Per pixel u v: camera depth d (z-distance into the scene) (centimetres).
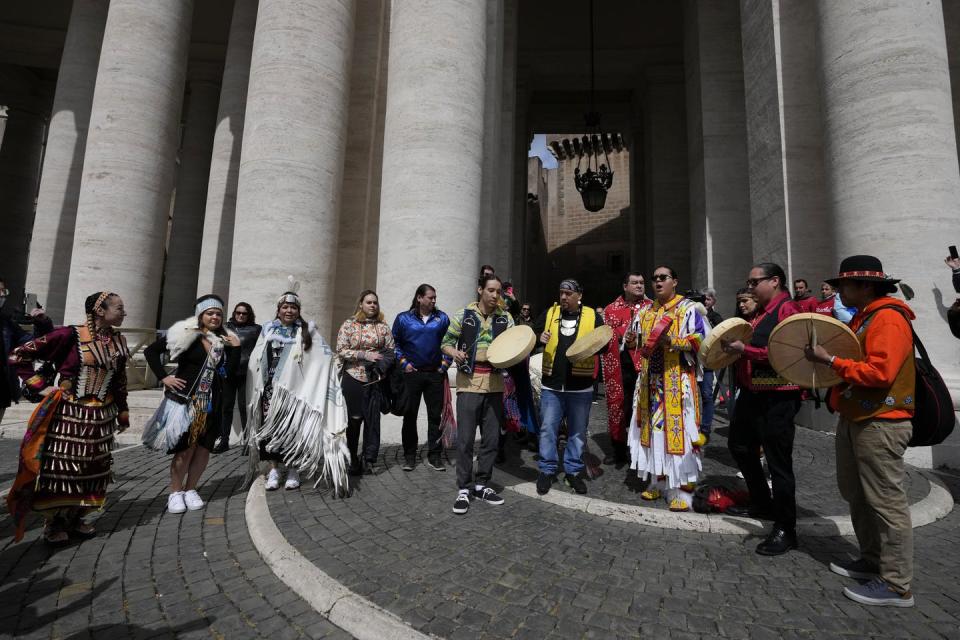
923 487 402
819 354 244
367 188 813
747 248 914
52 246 1152
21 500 297
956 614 222
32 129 1823
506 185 1047
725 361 326
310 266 656
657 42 1553
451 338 394
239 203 661
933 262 503
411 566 266
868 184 538
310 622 229
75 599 250
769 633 207
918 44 528
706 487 372
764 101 719
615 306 525
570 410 392
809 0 680
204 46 1584
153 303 871
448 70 637
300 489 411
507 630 207
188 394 371
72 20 1188
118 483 447
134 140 842
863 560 258
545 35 1602
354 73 827
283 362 402
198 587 262
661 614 221
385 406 472
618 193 2833
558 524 331
